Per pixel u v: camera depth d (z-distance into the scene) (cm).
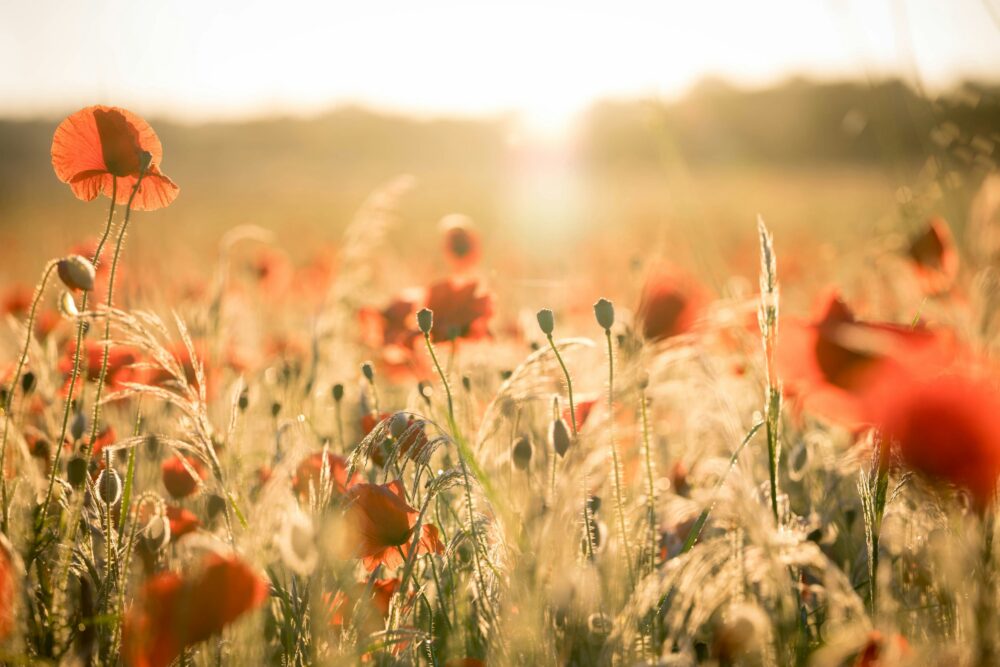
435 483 91
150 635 79
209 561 79
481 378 128
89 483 94
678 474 108
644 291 111
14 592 84
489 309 124
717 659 87
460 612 96
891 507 89
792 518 94
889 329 81
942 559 79
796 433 117
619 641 84
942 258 118
